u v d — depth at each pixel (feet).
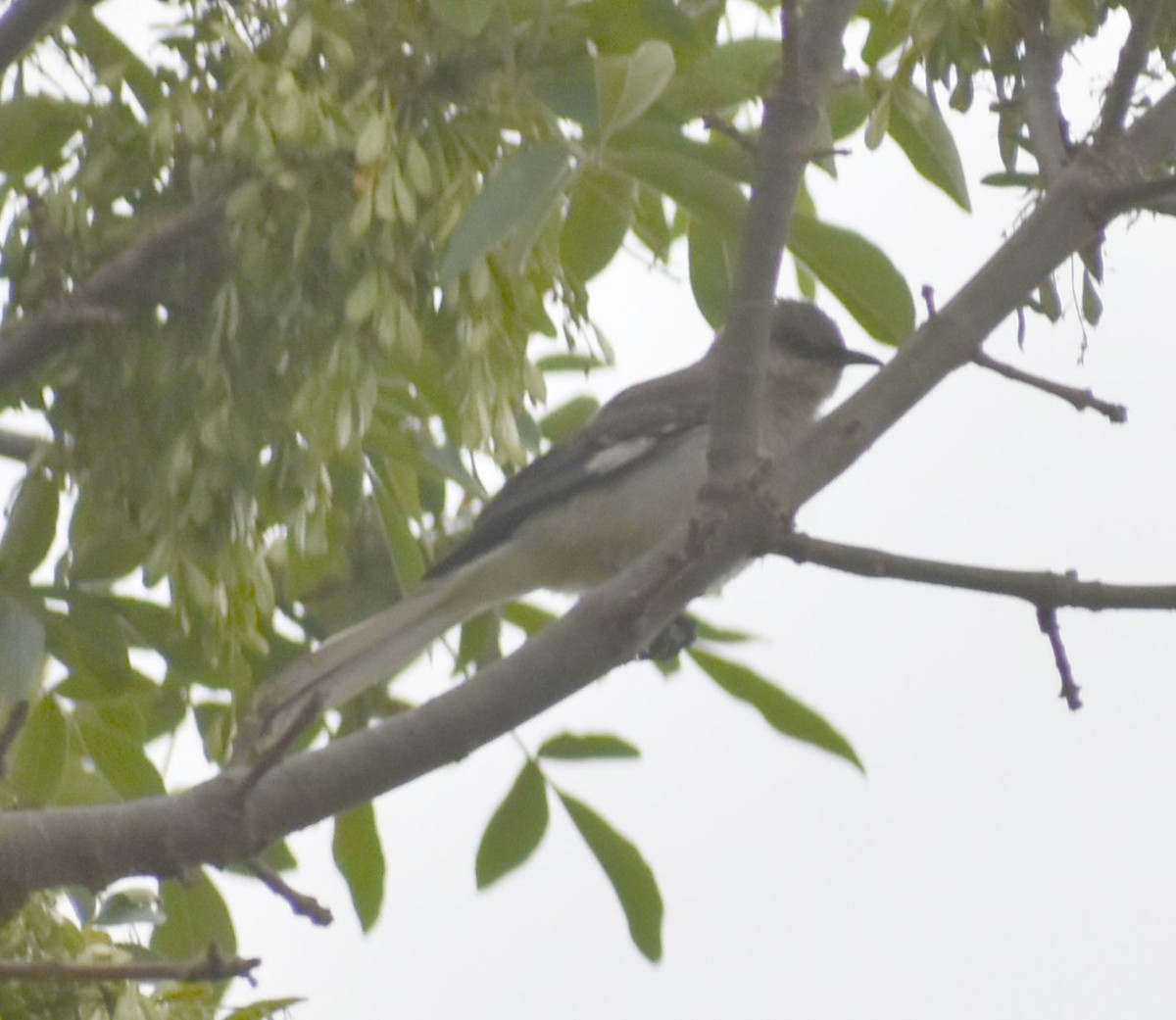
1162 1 30.19
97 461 31.22
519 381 30.96
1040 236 29.60
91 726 34.14
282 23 30.55
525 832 34.50
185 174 31.32
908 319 31.37
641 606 27.02
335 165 29.32
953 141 32.14
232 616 31.50
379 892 35.40
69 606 32.01
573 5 31.50
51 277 28.94
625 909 34.42
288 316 29.14
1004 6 30.58
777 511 27.94
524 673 27.07
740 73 33.81
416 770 26.63
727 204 30.12
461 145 30.14
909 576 28.22
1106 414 29.14
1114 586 28.07
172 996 27.61
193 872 25.25
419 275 30.60
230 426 29.53
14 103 31.71
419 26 29.99
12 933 26.78
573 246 33.27
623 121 29.01
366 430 30.76
